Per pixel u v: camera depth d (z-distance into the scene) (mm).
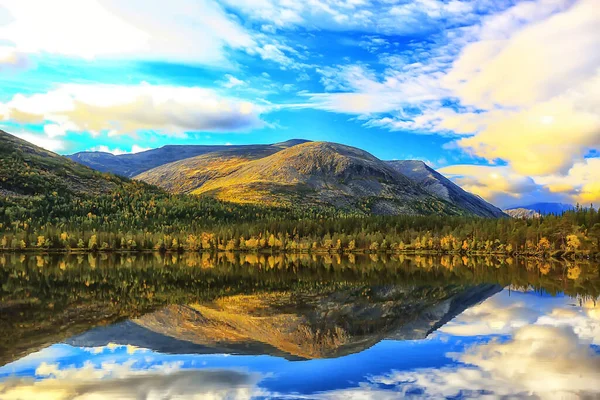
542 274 134125
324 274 130625
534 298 80188
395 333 49062
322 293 87188
